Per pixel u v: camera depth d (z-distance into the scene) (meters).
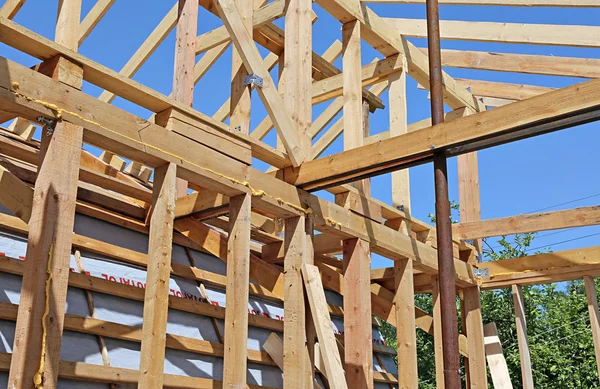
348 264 5.28
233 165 4.32
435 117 4.23
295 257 4.65
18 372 2.98
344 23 5.67
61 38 3.52
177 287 5.04
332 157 4.66
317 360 5.61
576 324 10.32
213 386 4.65
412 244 5.86
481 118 4.05
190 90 4.95
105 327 4.21
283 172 4.90
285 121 4.77
